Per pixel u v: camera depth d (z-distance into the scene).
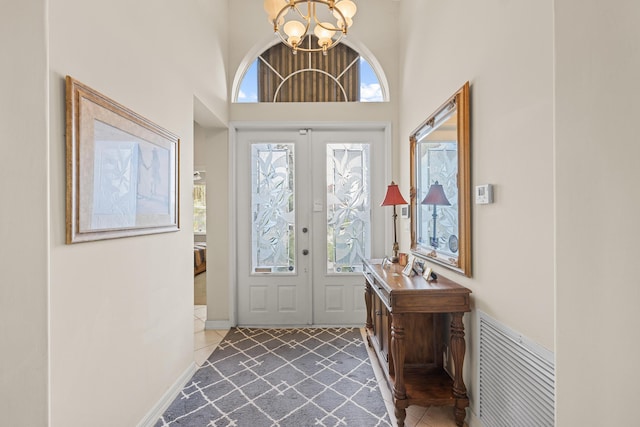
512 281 1.45
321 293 3.64
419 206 2.68
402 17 3.32
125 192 1.62
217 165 3.50
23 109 0.73
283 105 3.53
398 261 2.76
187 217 2.41
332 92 3.64
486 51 1.66
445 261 2.09
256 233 3.63
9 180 0.71
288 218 3.63
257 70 3.64
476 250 1.78
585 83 0.69
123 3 1.63
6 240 0.71
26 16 0.73
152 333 1.90
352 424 1.89
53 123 1.21
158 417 1.95
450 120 2.04
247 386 2.31
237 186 3.61
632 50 0.62
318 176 3.63
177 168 2.21
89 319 1.39
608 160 0.66
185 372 2.35
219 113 3.18
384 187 3.62
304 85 3.63
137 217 1.73
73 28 1.31
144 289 1.82
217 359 2.75
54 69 1.21
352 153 3.66
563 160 0.73
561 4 0.74
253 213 3.63
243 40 3.47
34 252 0.74
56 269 1.21
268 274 3.61
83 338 1.35
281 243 3.64
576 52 0.71
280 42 3.60
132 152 1.68
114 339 1.56
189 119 2.45
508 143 1.48
